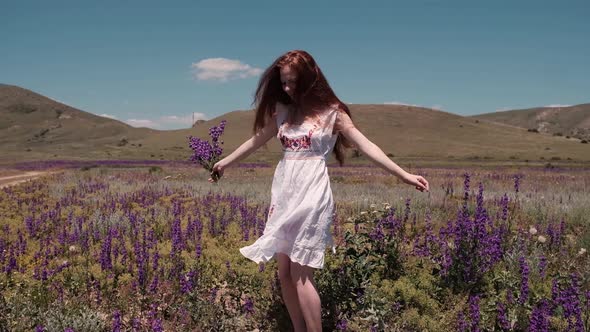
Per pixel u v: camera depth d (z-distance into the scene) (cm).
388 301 452
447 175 3138
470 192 1567
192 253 688
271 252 370
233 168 4109
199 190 1733
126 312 496
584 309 440
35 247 779
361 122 13300
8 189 1803
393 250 529
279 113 405
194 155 561
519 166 5612
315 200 369
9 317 454
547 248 689
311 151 382
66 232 858
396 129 12650
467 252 517
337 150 423
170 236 855
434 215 1024
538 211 1034
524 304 434
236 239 812
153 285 517
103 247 626
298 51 388
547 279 541
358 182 2359
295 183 378
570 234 866
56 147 15325
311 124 383
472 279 495
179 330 439
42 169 4609
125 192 1652
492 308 433
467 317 441
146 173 3369
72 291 547
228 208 1199
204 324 448
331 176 2848
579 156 8869
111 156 9119
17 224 1010
